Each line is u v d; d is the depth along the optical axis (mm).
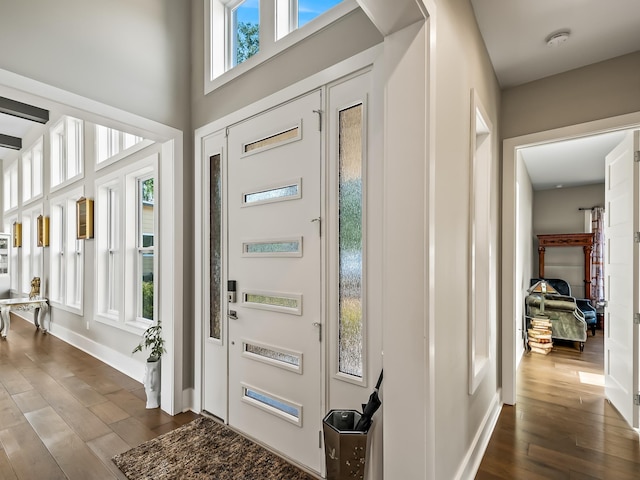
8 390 3125
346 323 1838
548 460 2043
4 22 1816
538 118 2699
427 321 1243
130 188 3734
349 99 1812
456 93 1653
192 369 2787
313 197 1964
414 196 1271
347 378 1794
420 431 1251
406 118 1294
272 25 2242
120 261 3732
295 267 2049
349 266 1830
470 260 1876
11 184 8039
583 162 4609
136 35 2480
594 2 1842
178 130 2750
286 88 2113
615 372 2746
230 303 2455
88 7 2191
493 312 2602
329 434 1585
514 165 2842
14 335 5285
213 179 2668
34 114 5266
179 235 2734
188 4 2895
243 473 1923
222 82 2555
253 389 2277
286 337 2090
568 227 6344
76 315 4680
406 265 1292
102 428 2432
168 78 2691
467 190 1851
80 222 4496
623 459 2055
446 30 1499
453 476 1582
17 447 2191
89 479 1883
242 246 2383
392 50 1338
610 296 2867
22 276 6977
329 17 1919
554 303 4602
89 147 4449
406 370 1289
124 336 3676
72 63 2098
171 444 2219
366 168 1733
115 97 2330
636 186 2459
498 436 2326
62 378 3430
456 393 1643
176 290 2709
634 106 2303
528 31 2109
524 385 3295
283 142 2123
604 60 2410
